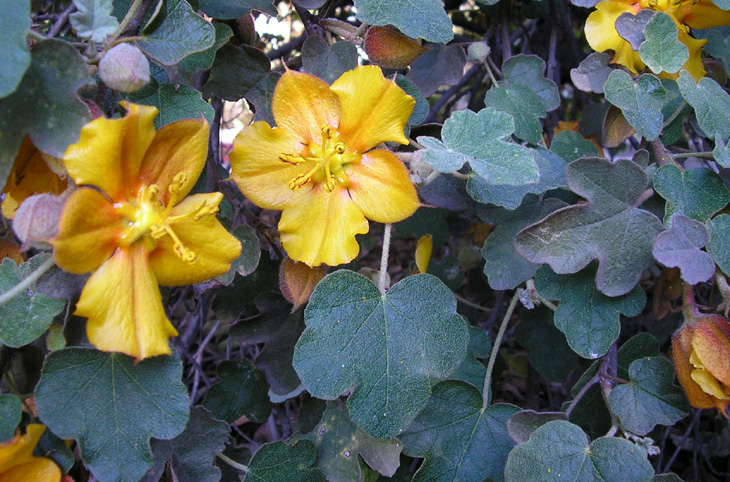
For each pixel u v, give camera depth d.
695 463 0.32
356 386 0.20
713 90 0.23
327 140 0.20
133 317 0.17
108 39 0.18
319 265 0.22
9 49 0.15
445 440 0.23
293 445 0.23
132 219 0.17
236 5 0.23
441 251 0.46
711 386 0.19
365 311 0.20
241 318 0.28
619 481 0.19
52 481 0.18
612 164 0.21
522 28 0.36
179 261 0.18
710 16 0.24
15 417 0.18
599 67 0.25
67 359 0.18
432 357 0.20
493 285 0.25
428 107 0.24
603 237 0.21
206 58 0.22
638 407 0.21
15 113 0.16
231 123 0.45
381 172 0.20
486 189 0.23
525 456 0.20
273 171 0.20
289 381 0.25
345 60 0.24
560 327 0.22
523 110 0.27
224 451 0.25
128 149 0.16
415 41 0.23
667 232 0.20
